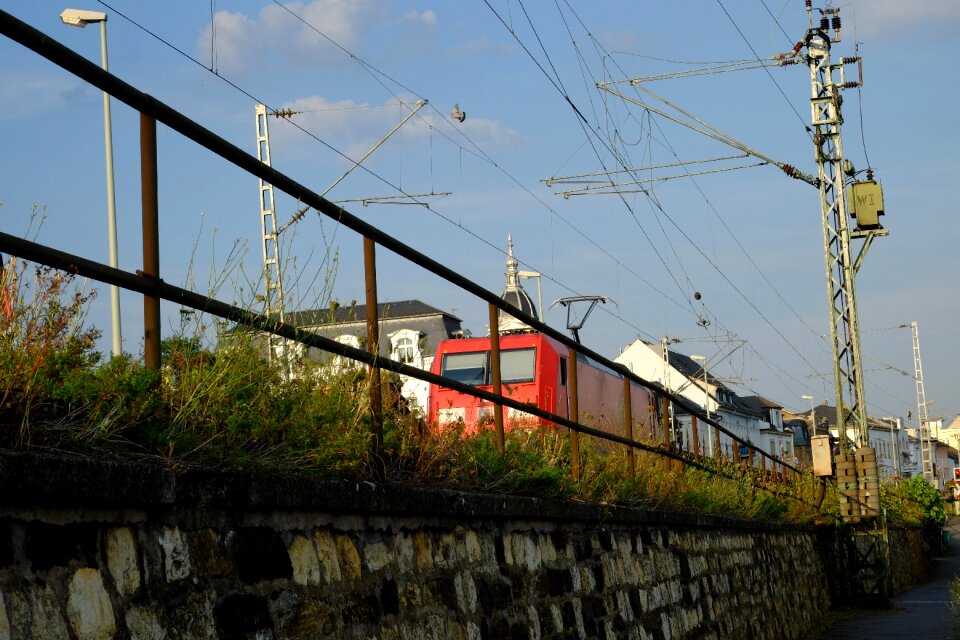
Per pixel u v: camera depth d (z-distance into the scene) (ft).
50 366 11.79
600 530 29.25
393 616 16.99
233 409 14.24
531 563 23.70
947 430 515.50
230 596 13.09
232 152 14.33
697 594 39.24
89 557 11.00
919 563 146.72
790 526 65.16
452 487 20.90
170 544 12.20
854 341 85.20
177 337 14.48
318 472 15.39
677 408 165.17
